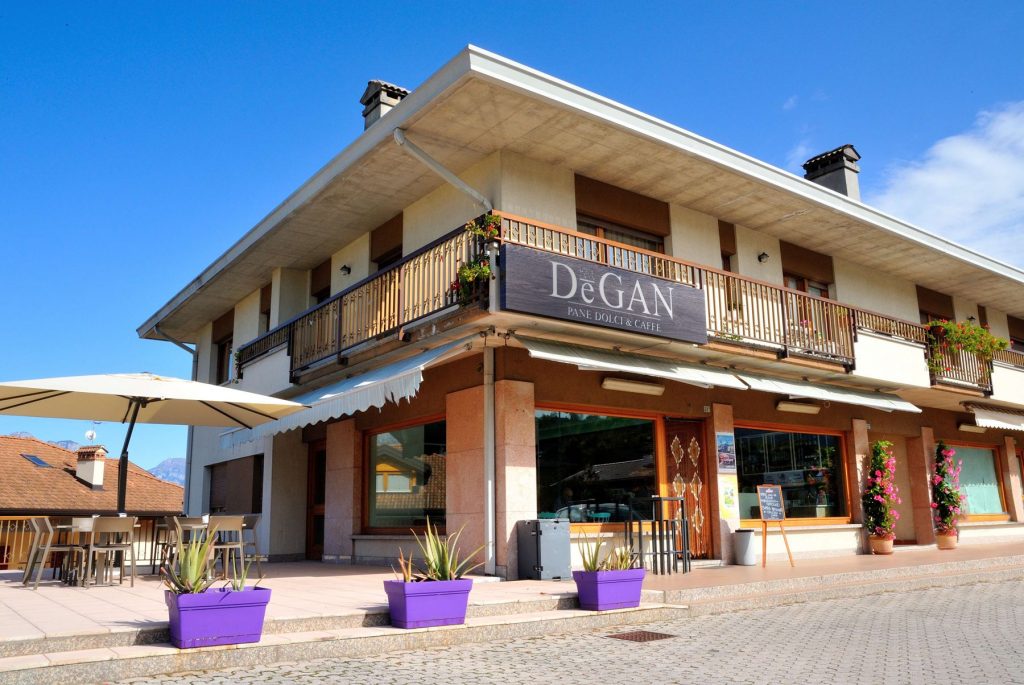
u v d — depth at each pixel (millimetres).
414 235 14547
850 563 14484
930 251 17750
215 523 10742
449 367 13203
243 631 6652
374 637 7113
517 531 11773
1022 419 21078
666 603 9742
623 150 12688
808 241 17031
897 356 16750
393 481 14773
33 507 25266
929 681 5891
